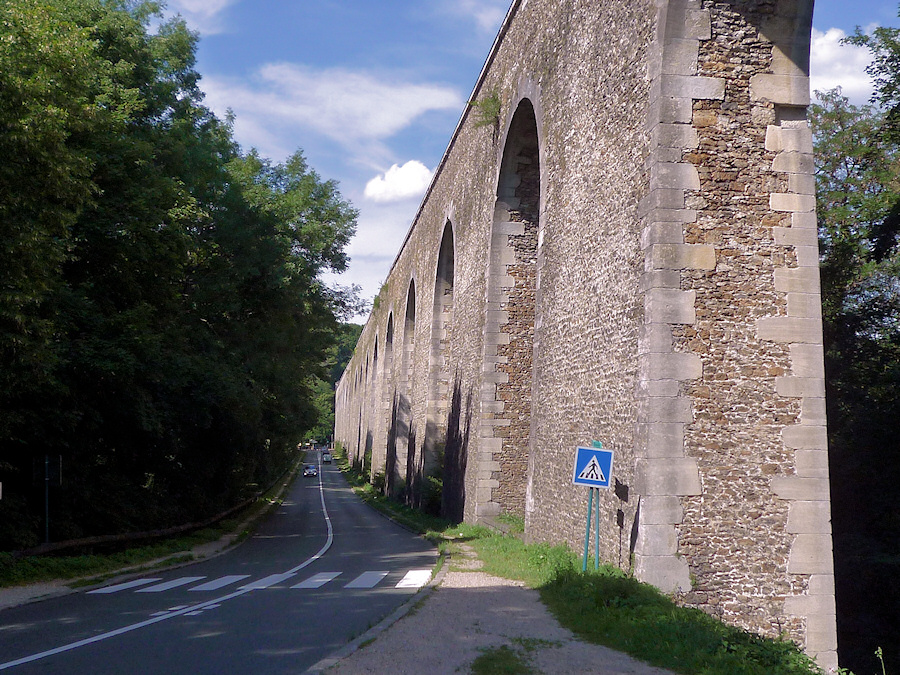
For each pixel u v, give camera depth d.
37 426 14.73
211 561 16.88
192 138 22.22
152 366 16.58
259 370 25.22
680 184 10.09
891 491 15.03
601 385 11.69
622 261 11.13
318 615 8.62
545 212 15.71
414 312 39.28
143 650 6.88
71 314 15.43
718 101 10.29
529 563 12.17
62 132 12.48
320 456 117.50
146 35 23.08
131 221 16.16
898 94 17.34
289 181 30.31
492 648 6.68
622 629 7.46
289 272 25.88
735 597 9.40
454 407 24.77
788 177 10.27
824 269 18.28
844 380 16.91
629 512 10.08
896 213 17.56
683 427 9.67
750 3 10.42
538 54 16.86
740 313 9.96
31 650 7.04
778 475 9.71
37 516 14.85
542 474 14.70
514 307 20.39
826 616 9.47
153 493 20.27
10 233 12.02
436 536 19.28
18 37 12.50
